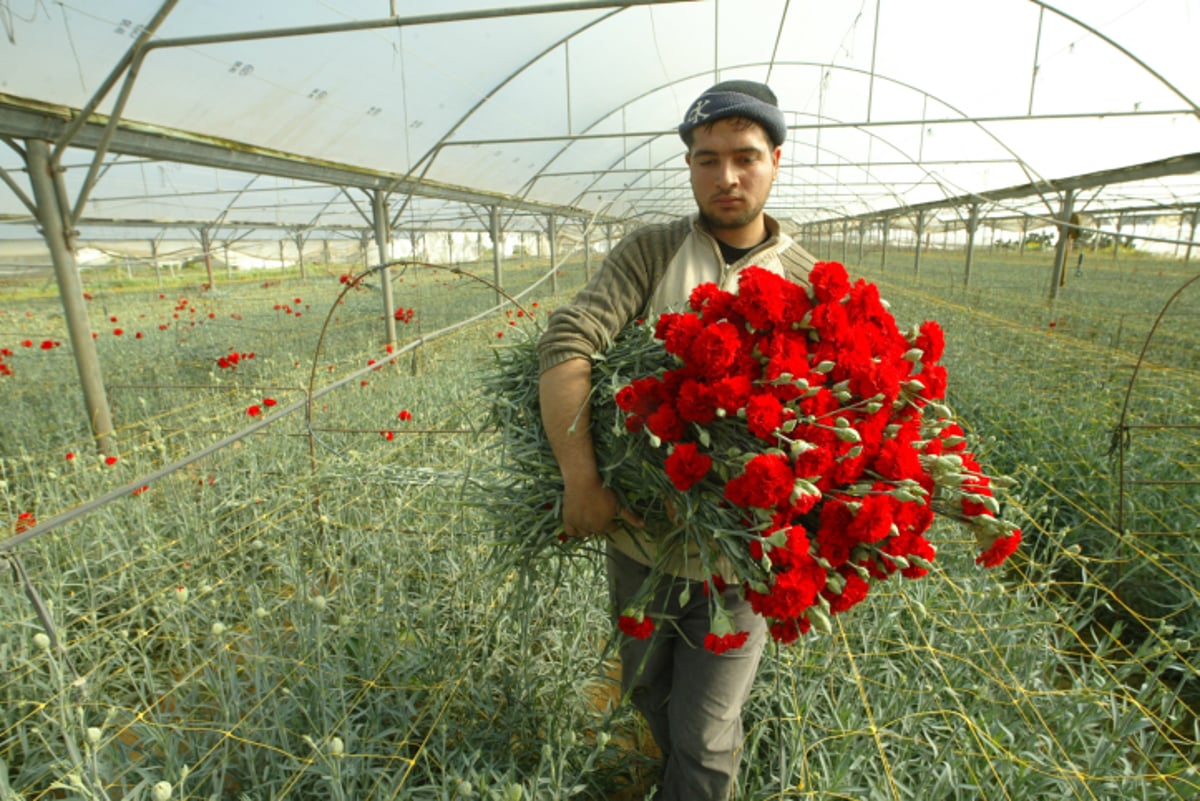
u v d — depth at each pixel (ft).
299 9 16.24
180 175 32.86
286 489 12.26
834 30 25.45
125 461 14.53
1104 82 25.26
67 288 16.42
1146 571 11.32
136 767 6.84
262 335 35.01
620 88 29.53
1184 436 15.35
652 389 4.81
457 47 21.02
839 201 71.10
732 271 5.56
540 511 6.09
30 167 15.62
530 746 7.33
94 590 9.79
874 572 4.82
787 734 7.13
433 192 35.12
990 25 23.77
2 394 23.30
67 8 12.98
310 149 23.08
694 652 5.75
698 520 4.95
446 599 9.41
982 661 8.36
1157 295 45.96
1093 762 6.81
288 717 7.46
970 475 4.95
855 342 4.75
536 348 5.89
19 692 8.32
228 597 9.84
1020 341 27.14
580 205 65.00
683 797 5.82
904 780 7.00
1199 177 45.57
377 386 22.58
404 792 6.22
